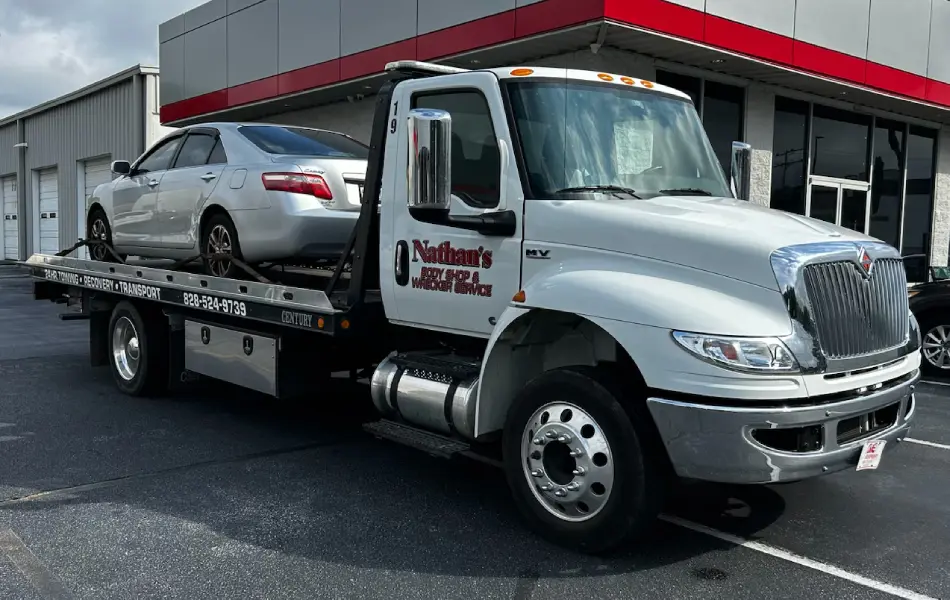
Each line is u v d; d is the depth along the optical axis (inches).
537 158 176.2
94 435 255.3
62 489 202.7
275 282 276.8
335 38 588.1
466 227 172.9
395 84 203.6
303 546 167.0
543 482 166.9
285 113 726.5
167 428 265.4
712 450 143.8
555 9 423.8
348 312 209.0
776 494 203.2
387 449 243.0
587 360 182.2
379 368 205.9
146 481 209.6
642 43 444.5
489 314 181.3
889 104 607.2
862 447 153.9
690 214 164.1
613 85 194.5
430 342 210.2
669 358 145.0
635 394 154.6
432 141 159.8
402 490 204.1
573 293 157.9
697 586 149.3
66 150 1134.4
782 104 569.9
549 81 184.5
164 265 326.6
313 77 613.0
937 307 367.2
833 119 610.9
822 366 146.2
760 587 148.9
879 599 144.3
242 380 251.8
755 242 149.5
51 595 143.6
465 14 478.9
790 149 579.5
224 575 152.7
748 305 146.2
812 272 147.5
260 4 668.7
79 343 459.2
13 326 534.9
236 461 228.7
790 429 144.6
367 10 556.4
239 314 242.7
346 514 186.1
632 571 155.7
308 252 252.1
